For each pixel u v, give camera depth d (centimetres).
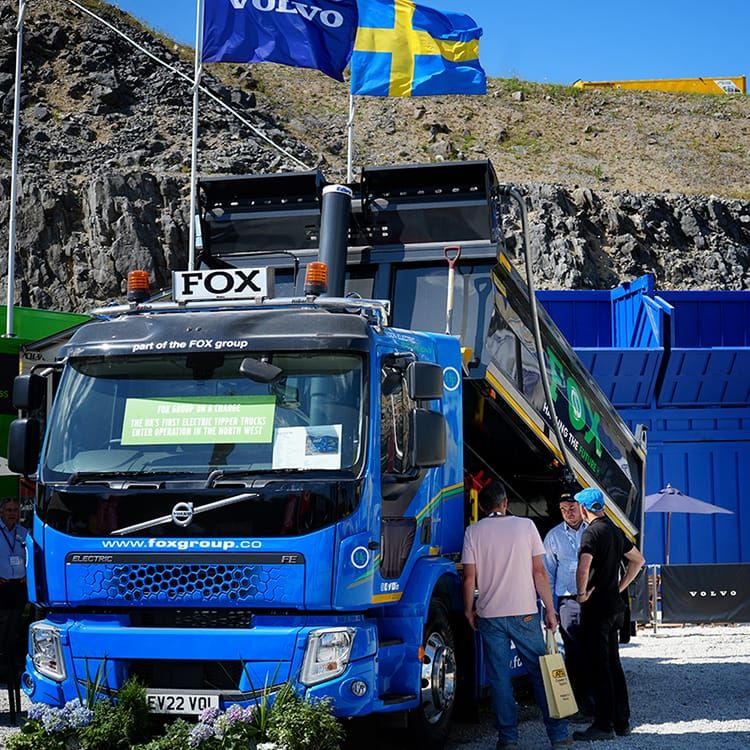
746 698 1063
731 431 2358
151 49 4231
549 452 1037
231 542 701
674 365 2291
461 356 895
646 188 4631
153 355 755
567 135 5134
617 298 2472
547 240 3531
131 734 690
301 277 1012
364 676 702
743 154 5122
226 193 1039
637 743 840
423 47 1683
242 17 1532
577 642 927
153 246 2925
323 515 697
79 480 734
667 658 1384
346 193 974
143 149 3553
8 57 3819
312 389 728
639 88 6025
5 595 919
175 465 725
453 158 4628
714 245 3844
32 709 704
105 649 717
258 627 703
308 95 4916
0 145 3316
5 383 1222
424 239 973
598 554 860
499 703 807
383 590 733
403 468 761
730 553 2356
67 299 2808
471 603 815
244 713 669
